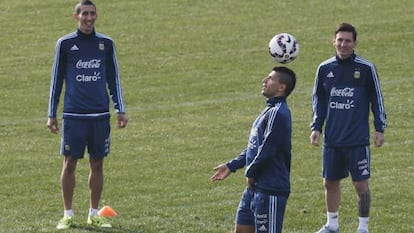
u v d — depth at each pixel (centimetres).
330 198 4412
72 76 4519
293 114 7094
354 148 4312
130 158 5994
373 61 8794
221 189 5256
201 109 7394
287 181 3700
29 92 8019
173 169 5712
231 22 10194
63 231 4422
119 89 4622
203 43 9481
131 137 6562
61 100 7638
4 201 5062
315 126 4369
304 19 10244
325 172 4391
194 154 6084
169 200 5041
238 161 3794
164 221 4638
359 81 4303
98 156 4553
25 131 6831
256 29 9931
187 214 4766
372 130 6638
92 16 4503
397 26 9869
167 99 7725
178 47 9369
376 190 5147
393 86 7900
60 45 4519
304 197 5038
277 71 3691
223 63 8825
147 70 8638
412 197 5019
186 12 10581
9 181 5481
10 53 9275
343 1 10862
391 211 4784
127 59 8994
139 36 9762
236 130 6712
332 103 4338
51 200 5088
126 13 10575
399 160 5812
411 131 6562
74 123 4506
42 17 10500
